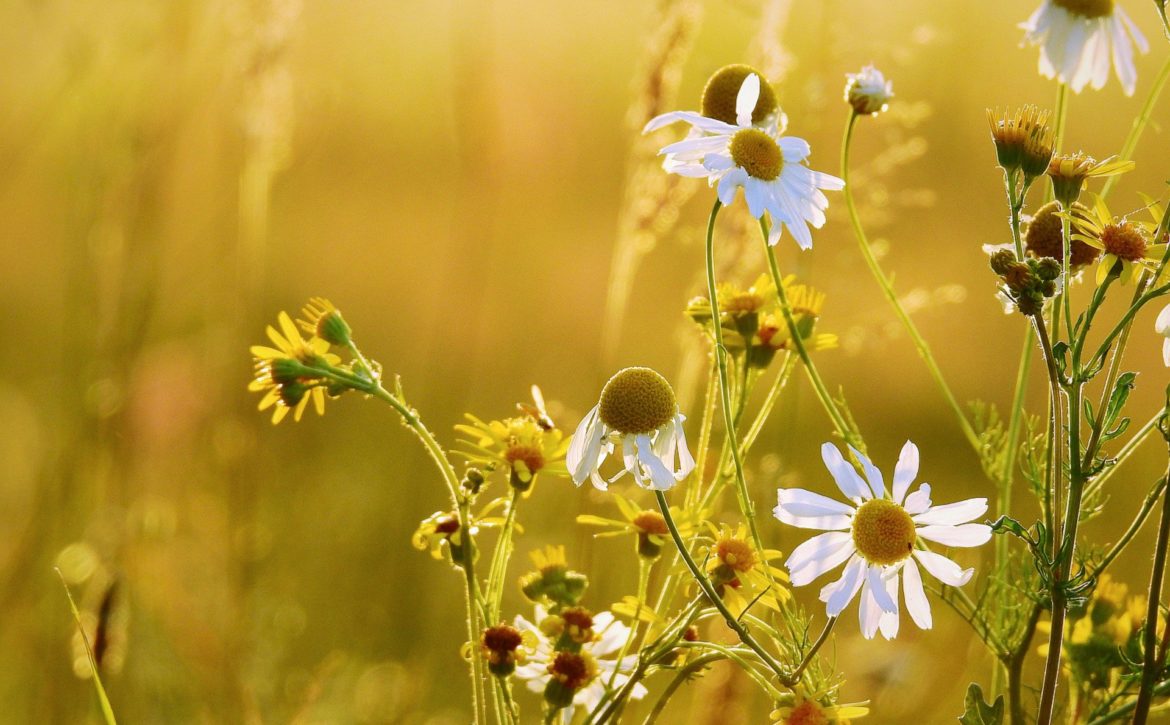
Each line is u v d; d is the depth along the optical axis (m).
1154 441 1.38
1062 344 0.86
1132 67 0.88
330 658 1.08
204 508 1.12
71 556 1.05
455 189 1.14
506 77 1.09
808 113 1.03
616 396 0.88
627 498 1.00
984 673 1.02
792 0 1.01
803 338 0.93
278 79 1.14
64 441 1.08
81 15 1.10
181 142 1.15
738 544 0.89
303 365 0.89
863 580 0.87
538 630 0.91
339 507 1.21
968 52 1.40
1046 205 0.90
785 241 1.06
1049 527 0.87
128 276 1.09
